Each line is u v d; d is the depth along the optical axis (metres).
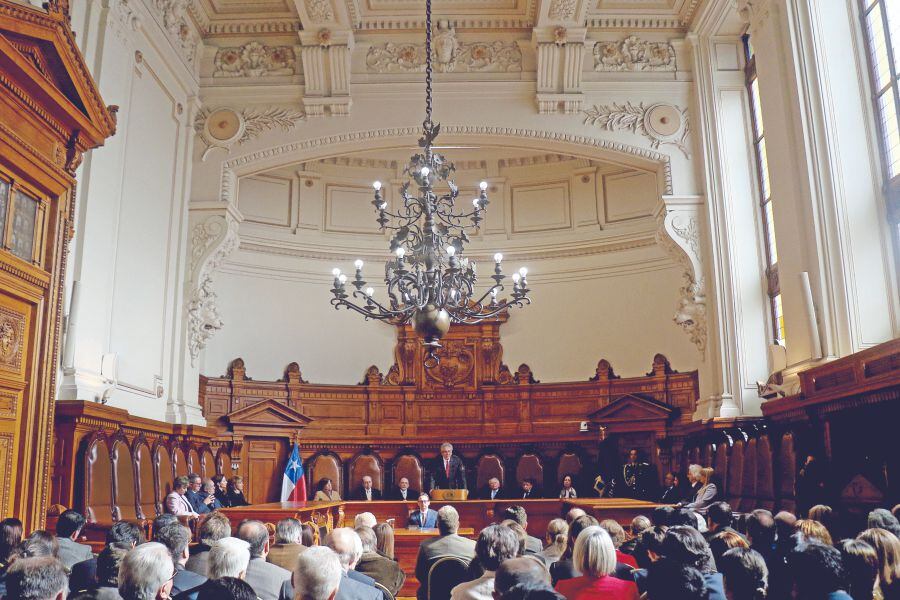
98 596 2.85
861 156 8.17
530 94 12.28
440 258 7.61
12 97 6.12
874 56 8.22
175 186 11.50
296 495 11.62
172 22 11.03
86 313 8.44
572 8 11.45
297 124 12.22
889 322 7.82
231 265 14.43
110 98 9.09
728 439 10.29
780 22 9.02
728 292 11.26
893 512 4.57
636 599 3.46
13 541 4.51
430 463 14.45
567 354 14.80
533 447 14.34
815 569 2.76
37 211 6.72
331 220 15.33
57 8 6.60
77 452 7.83
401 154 15.52
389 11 12.04
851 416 7.39
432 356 7.52
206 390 13.51
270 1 11.93
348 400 14.73
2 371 6.21
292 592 3.64
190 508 9.15
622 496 13.41
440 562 4.55
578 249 14.97
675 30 12.37
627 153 12.09
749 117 11.74
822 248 8.13
